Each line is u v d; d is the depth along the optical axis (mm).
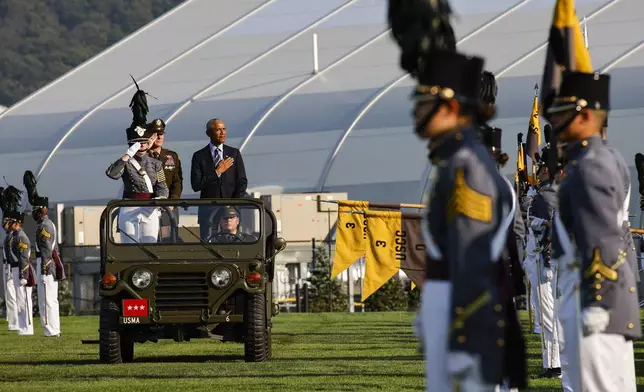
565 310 24250
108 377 43906
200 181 54781
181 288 49312
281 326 80375
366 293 56188
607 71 131625
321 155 132500
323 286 119000
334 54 151500
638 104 125062
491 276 18484
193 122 141875
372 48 151500
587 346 23641
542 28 146000
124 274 49344
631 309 23578
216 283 49094
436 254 19250
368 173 130000
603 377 23625
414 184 128125
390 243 56969
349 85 143250
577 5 147125
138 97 53719
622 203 23719
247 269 49375
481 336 18297
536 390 37375
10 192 84688
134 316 49188
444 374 19188
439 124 19312
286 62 151625
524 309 105125
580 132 23797
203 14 168875
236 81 149375
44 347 63438
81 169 140375
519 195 50719
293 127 136875
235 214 50125
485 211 18531
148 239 50000
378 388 38281
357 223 57188
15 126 150125
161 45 163125
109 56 162750
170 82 152750
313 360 49625
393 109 136875
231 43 159875
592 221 23172
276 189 130375
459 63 19344
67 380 43219
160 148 54500
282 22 163125
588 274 23281
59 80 159250
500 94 131375
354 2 164625
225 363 48844
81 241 130375
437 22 20531
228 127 138625
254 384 40312
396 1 20812
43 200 77938
